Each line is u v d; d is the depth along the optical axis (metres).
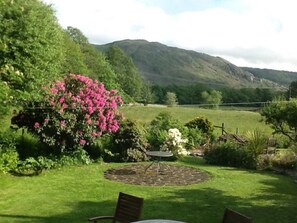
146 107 35.59
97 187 9.94
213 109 37.66
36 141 13.07
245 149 13.97
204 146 17.34
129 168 12.66
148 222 4.37
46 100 12.27
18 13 17.06
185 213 7.98
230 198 9.30
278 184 11.06
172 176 11.59
